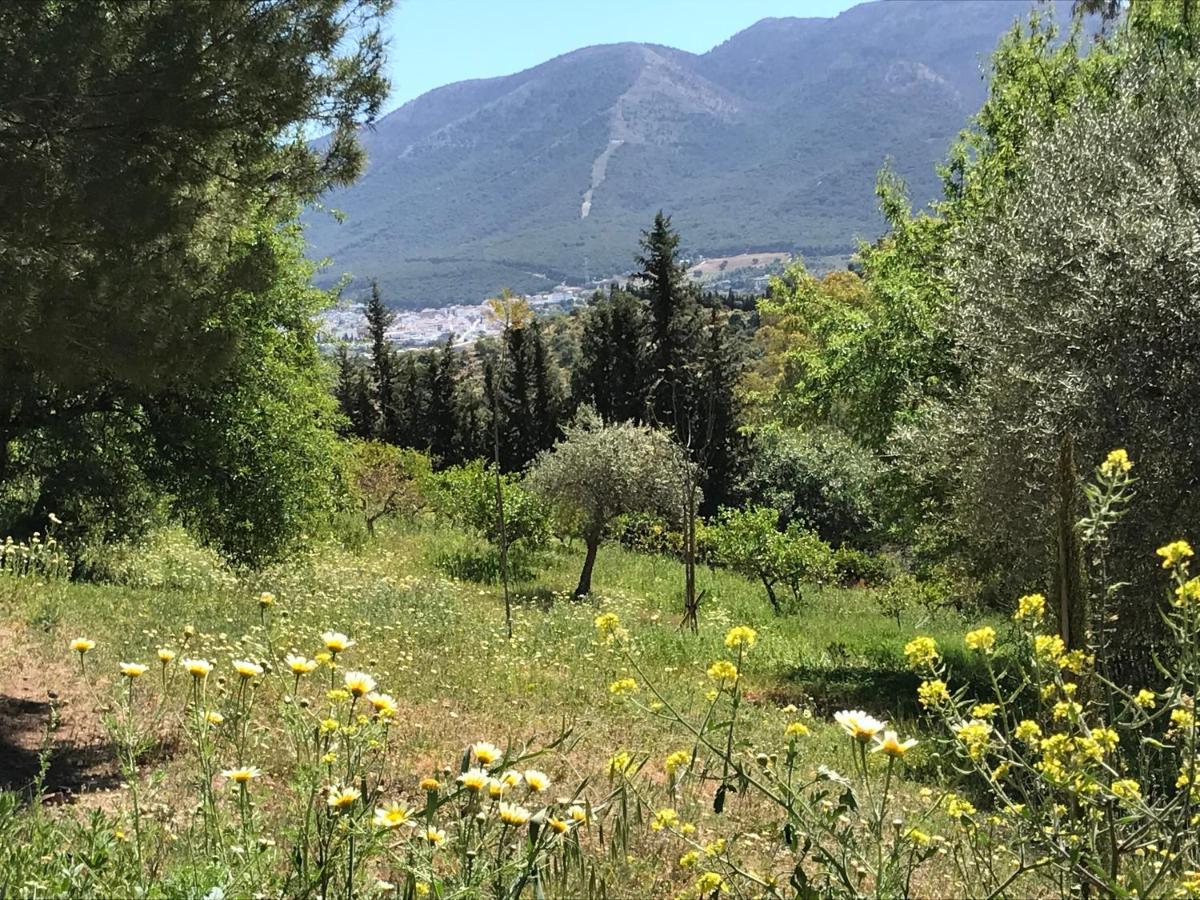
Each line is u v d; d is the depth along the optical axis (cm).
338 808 243
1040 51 1734
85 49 542
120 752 326
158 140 606
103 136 586
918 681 1271
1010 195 1330
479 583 1947
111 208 577
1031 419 932
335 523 2248
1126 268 901
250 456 1524
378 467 2650
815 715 1012
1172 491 846
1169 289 878
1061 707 264
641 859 392
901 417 1516
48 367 632
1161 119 1092
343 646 311
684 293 4703
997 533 1000
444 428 5194
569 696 834
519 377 4916
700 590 2128
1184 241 875
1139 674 824
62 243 583
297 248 1648
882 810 235
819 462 3209
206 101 604
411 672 851
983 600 1399
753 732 743
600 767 567
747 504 2314
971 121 1788
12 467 1495
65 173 564
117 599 1087
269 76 624
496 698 791
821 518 3166
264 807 380
